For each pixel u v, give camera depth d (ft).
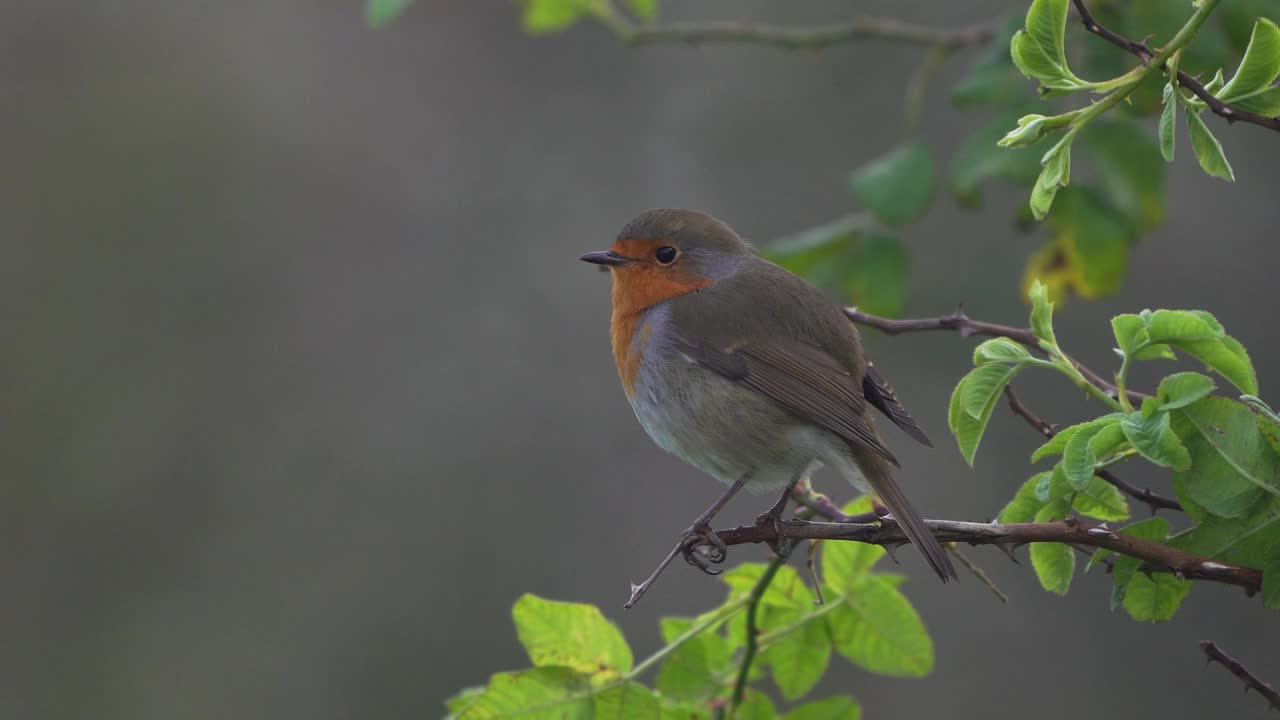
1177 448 14.92
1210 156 14.21
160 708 41.39
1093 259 22.12
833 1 42.24
